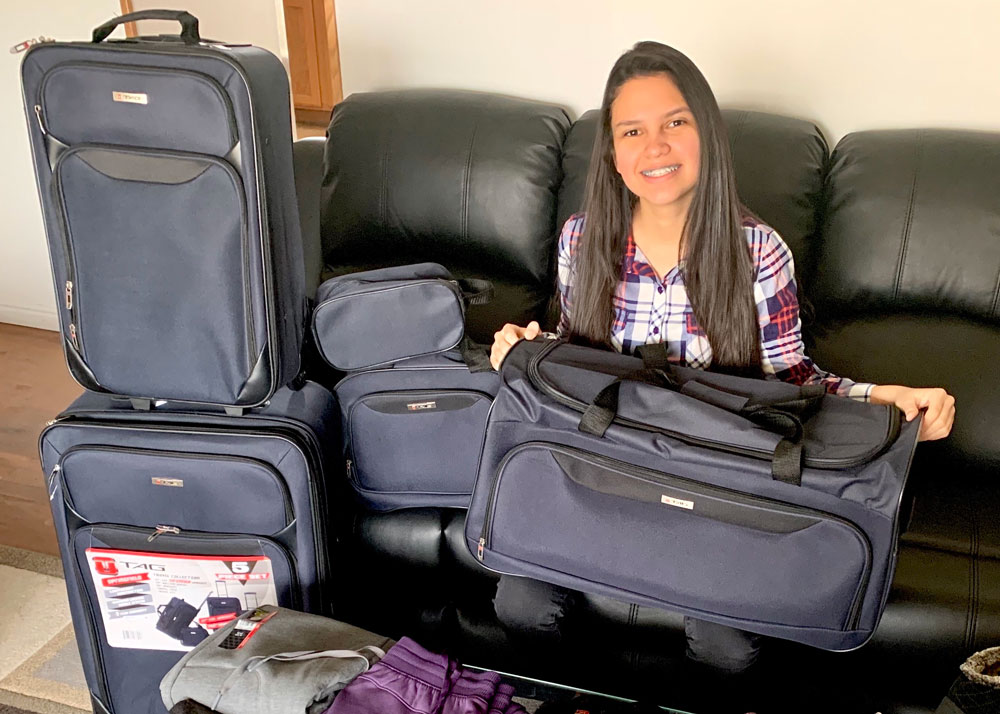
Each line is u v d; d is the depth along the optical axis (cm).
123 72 125
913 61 191
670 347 149
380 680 120
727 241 139
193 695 121
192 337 136
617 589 130
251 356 137
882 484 115
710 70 205
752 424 120
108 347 138
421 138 197
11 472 226
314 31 418
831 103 200
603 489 126
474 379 149
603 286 149
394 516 159
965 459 156
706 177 137
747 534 121
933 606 132
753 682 137
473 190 194
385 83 232
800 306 178
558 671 149
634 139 138
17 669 166
